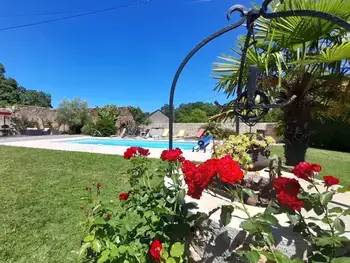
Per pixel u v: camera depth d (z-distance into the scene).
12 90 41.31
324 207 1.23
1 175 5.28
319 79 3.25
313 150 11.95
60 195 4.15
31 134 19.31
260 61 2.83
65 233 2.93
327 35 2.54
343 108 3.74
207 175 1.35
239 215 1.78
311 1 2.25
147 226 1.78
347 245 1.34
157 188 1.87
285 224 1.61
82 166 6.22
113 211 1.74
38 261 2.41
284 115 3.62
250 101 1.89
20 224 3.12
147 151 2.18
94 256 1.79
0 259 2.41
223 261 1.61
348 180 5.64
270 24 2.52
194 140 17.56
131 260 1.56
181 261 1.43
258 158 2.20
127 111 24.20
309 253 1.35
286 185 1.26
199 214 1.65
